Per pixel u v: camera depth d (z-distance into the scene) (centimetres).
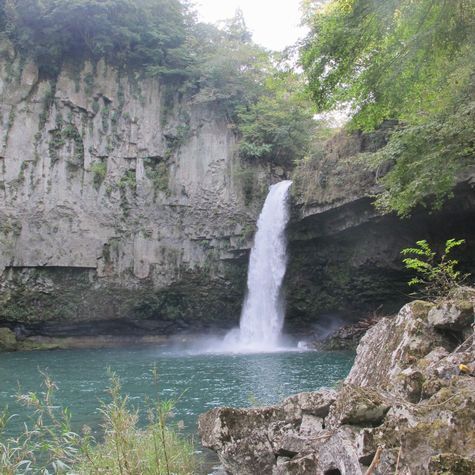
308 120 3177
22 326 2928
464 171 1844
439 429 314
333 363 1983
